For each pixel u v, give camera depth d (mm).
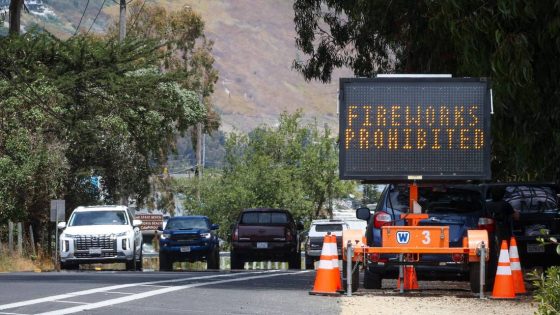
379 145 27469
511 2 28203
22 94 69000
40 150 67125
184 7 122188
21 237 63844
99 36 114750
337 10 51875
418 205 28156
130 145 78625
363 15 44094
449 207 30094
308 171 145125
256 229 61844
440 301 26328
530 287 33500
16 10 79688
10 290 28047
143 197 82625
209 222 66000
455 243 29734
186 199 140375
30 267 59094
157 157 90000
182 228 64625
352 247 27547
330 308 23828
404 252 27594
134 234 57531
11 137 67062
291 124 148500
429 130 27438
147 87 75250
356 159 27516
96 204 76938
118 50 74188
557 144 29328
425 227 27625
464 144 27438
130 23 119250
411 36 38875
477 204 30234
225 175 144000
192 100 84000
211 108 128375
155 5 121750
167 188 118812
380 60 55031
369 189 141500
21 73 70312
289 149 146625
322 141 146250
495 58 28656
